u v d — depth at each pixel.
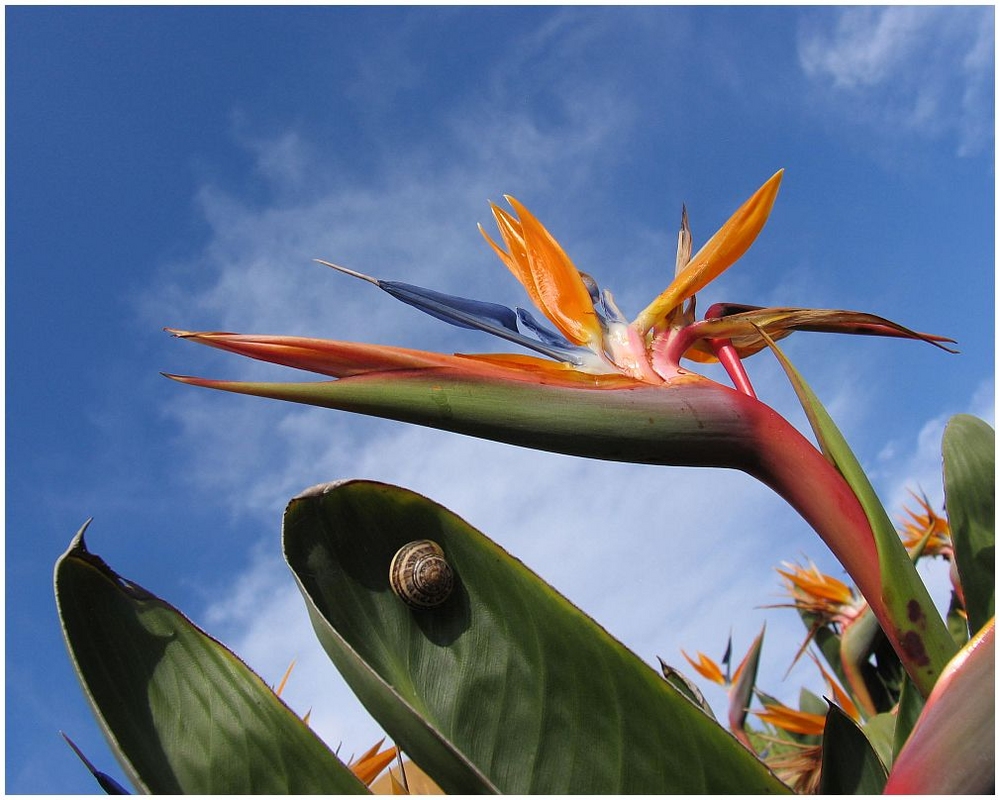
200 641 0.38
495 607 0.39
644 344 0.45
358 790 0.36
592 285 0.47
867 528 0.39
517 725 0.37
